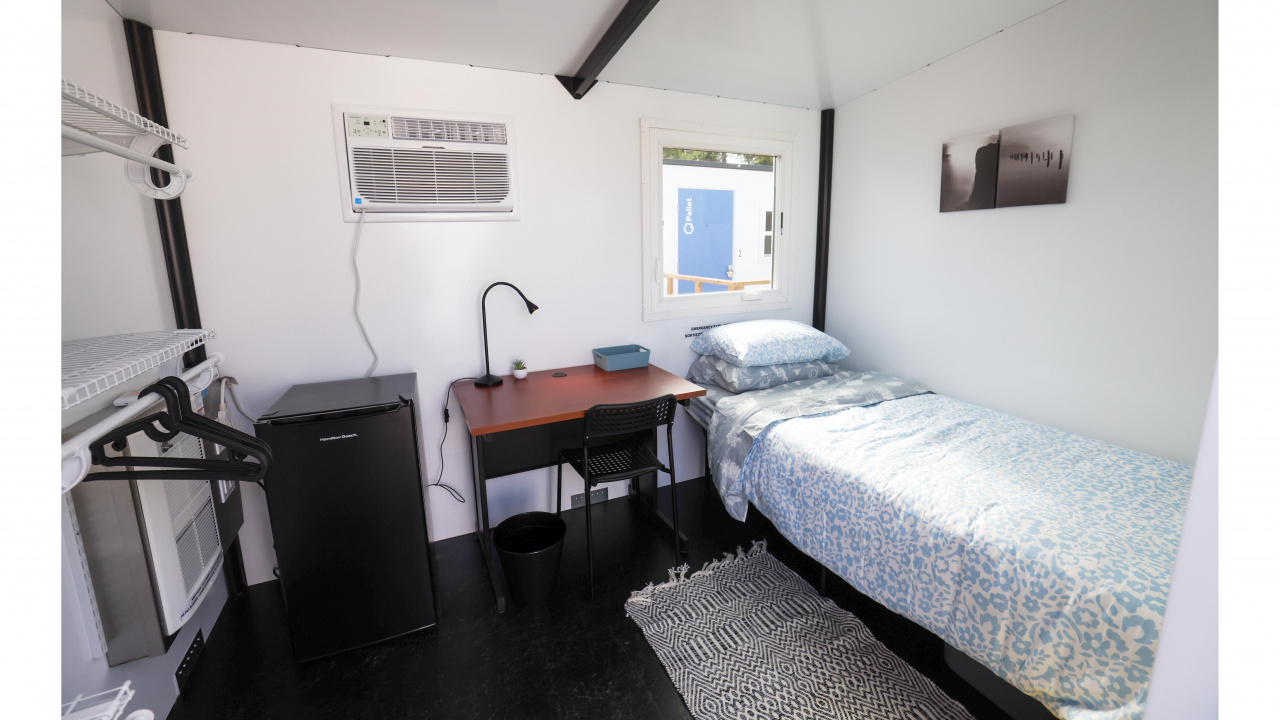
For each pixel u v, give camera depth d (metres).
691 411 2.79
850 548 1.76
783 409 2.33
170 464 1.11
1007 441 1.99
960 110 2.40
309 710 1.63
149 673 1.53
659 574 2.25
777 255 3.17
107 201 1.69
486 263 2.44
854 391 2.55
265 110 2.02
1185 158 1.74
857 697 1.60
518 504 2.69
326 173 2.13
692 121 2.78
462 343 2.45
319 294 2.18
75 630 1.30
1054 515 1.46
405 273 2.31
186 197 1.97
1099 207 1.96
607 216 2.66
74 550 1.30
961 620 1.44
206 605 1.95
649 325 2.88
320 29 1.91
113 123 1.23
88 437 0.89
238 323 2.09
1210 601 0.37
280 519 1.71
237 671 1.78
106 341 1.38
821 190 3.16
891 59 2.42
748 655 1.77
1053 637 1.24
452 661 1.81
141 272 1.81
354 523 1.79
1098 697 1.16
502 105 2.37
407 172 2.23
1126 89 1.85
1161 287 1.83
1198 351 1.76
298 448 1.70
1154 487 1.61
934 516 1.53
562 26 1.95
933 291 2.63
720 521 2.67
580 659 1.80
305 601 1.77
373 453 1.78
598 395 2.23
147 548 1.39
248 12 1.77
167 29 1.88
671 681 1.70
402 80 2.20
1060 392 2.16
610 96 2.58
